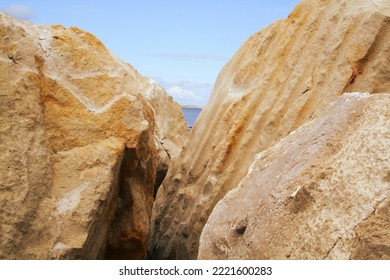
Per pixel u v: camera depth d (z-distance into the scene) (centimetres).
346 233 251
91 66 500
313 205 281
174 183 874
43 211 417
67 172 446
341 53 586
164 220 836
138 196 544
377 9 557
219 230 356
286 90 652
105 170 452
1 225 384
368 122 303
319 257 256
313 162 317
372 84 534
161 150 996
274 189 326
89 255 461
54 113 460
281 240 287
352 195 262
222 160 716
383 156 266
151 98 1259
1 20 439
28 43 458
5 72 423
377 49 545
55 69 478
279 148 396
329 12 636
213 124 822
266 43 785
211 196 695
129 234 529
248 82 792
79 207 429
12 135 412
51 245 409
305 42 662
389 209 244
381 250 236
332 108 371
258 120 687
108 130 480
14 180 398
